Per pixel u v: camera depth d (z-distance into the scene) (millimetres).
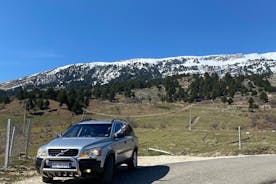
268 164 17234
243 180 12703
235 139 37750
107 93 188750
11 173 14094
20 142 22688
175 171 14805
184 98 175375
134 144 15109
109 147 12211
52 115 127250
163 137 44625
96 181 12664
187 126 101125
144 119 120438
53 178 12898
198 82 199875
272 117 113188
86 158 11305
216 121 110125
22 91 155125
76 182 12469
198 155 24703
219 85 187125
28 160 17938
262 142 34219
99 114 136500
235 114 122375
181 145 33562
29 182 12352
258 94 179250
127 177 13391
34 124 108125
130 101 180250
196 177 13281
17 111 131000
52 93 159250
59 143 11766
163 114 132125
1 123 96250
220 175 13750
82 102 150500
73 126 13664
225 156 23484
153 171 14883
